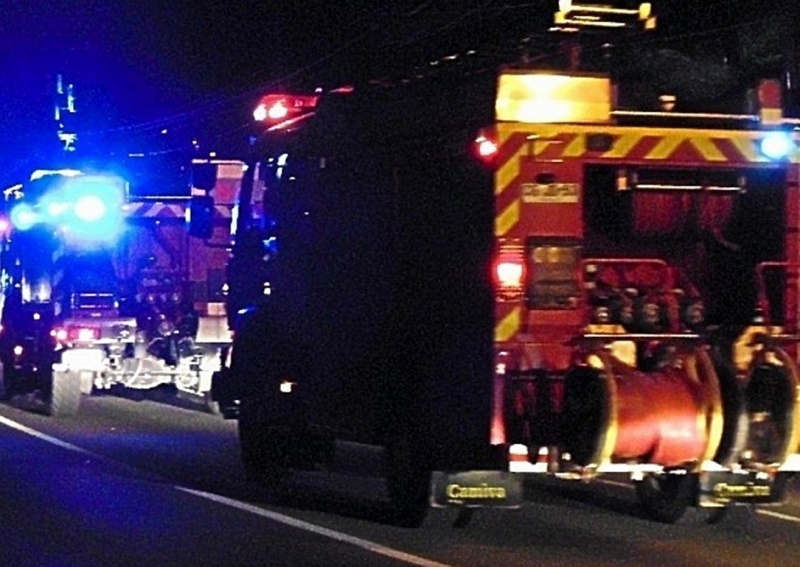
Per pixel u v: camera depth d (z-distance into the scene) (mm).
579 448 12688
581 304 13000
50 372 26156
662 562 12789
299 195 16297
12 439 22516
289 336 16562
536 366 12977
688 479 14258
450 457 13383
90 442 22109
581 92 13078
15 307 29000
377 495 16594
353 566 12625
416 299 13961
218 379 18594
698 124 13469
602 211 14125
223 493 16812
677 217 14164
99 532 14359
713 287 14508
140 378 26547
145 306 26672
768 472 13172
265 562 12852
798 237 13812
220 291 26578
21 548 13586
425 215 13844
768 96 13703
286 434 16891
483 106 13031
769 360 13047
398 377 14211
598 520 14938
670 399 12727
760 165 13602
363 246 14812
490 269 12930
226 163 19219
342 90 15828
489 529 14398
